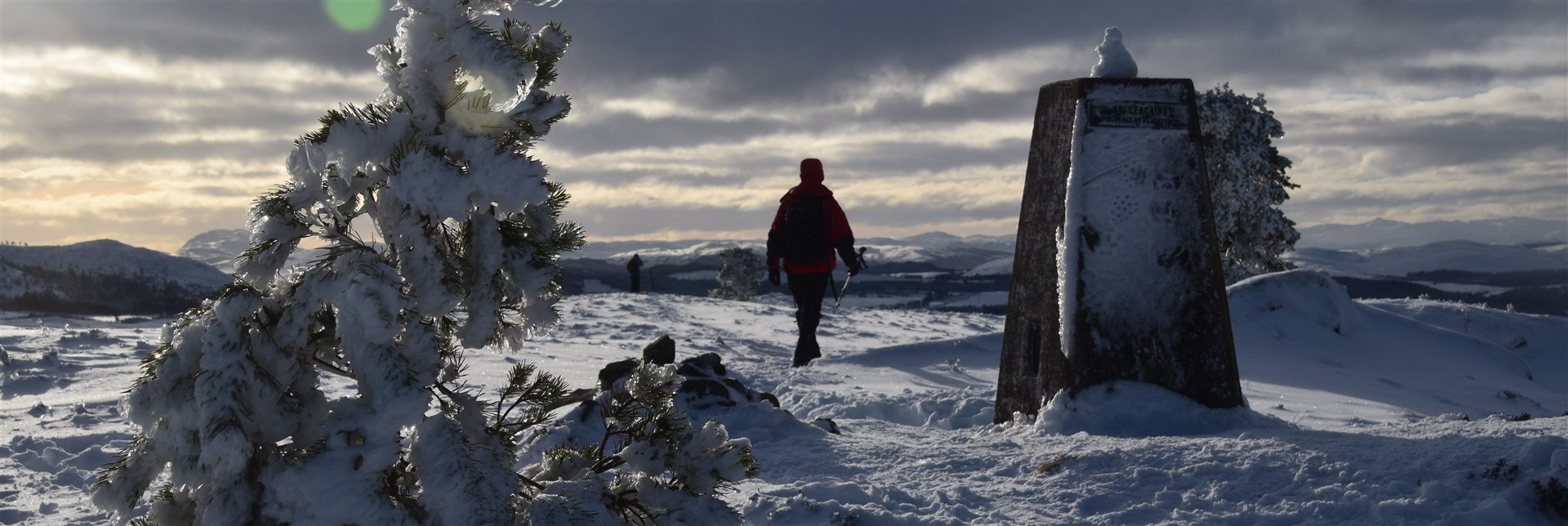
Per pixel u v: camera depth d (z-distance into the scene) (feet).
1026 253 22.27
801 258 33.58
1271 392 28.68
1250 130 90.02
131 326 46.65
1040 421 20.54
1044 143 22.04
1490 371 38.17
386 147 7.68
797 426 18.89
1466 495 12.68
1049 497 13.98
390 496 7.41
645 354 21.91
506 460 7.95
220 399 7.22
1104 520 12.95
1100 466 15.01
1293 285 39.27
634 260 118.11
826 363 33.22
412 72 7.79
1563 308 367.45
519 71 7.64
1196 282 20.48
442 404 7.98
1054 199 21.48
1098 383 20.45
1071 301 20.67
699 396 19.83
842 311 76.23
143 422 7.52
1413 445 14.43
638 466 9.09
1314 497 13.17
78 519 12.64
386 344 7.40
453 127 7.84
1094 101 20.94
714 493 9.43
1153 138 20.75
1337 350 36.68
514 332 8.68
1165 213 20.57
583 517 8.16
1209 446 15.37
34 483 14.55
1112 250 20.62
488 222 8.05
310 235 7.91
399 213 7.82
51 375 26.08
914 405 24.14
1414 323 41.50
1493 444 13.85
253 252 7.76
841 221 33.88
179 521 8.04
